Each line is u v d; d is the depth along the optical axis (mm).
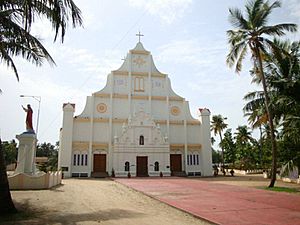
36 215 10531
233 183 26844
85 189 20422
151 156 40188
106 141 40031
